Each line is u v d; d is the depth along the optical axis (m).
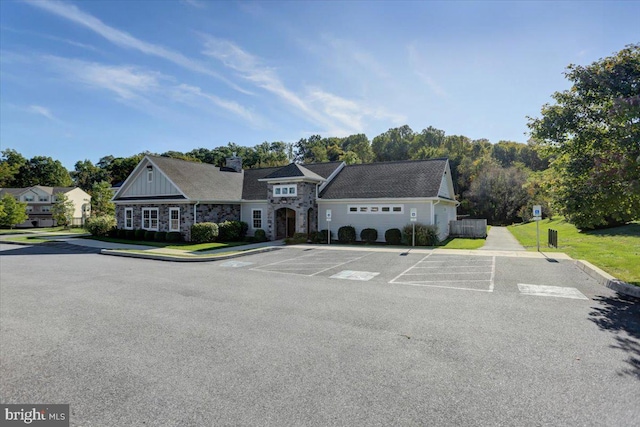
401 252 16.78
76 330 6.13
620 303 7.52
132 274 11.82
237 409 3.58
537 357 4.79
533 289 8.84
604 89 8.45
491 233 31.44
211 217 24.44
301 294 8.68
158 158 25.31
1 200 40.72
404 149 70.62
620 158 7.77
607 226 26.27
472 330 5.89
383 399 3.74
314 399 3.75
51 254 17.89
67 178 82.38
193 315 6.96
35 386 4.12
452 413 3.47
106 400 3.78
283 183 23.06
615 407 3.56
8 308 7.63
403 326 6.14
